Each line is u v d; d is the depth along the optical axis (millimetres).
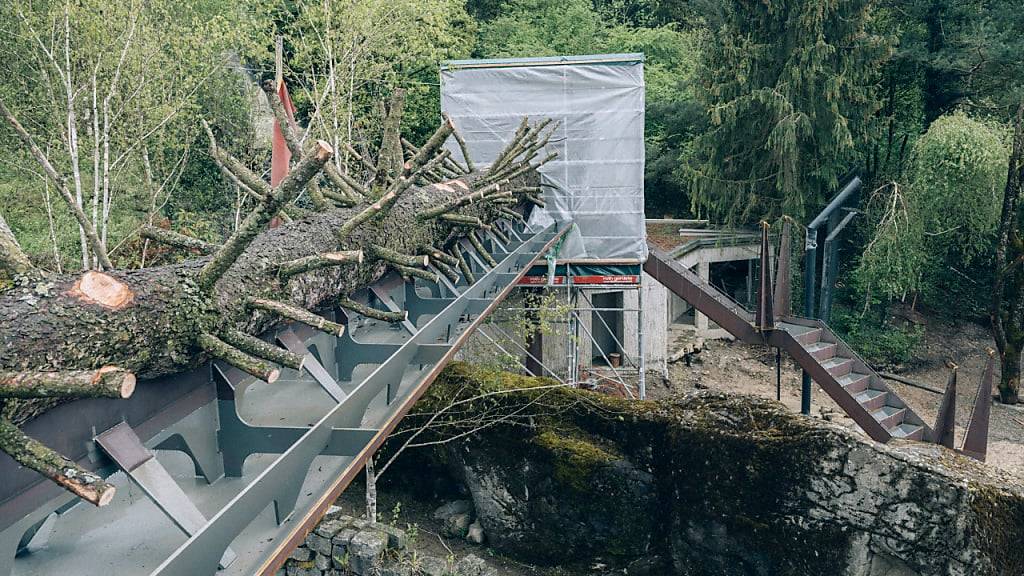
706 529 8180
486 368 10258
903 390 17031
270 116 17297
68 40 11148
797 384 16828
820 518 7480
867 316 20016
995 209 17469
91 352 2812
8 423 2334
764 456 7762
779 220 17766
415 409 9688
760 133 18766
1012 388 16656
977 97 20719
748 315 13047
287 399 4719
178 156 15445
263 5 15680
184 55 13883
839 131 17547
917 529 7027
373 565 7258
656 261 13891
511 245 10086
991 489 7164
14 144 13000
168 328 3123
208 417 3568
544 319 12531
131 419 3123
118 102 12648
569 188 13719
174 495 2885
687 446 8289
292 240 4422
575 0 23969
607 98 13359
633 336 16469
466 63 13602
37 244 12336
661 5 25578
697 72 19750
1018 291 16562
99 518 3326
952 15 19703
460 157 13898
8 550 2639
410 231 6035
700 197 19469
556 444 8859
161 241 4102
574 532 8891
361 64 14477
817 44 17375
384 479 10438
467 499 9969
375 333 6480
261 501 2916
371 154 16031
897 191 17719
